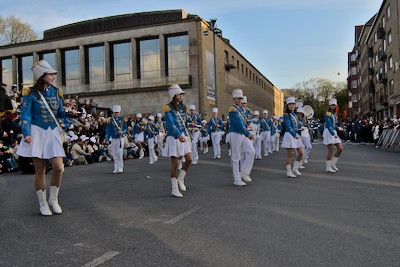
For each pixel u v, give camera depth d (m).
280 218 5.55
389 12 41.06
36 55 40.00
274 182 9.09
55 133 6.01
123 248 4.33
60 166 6.03
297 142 10.14
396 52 37.97
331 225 5.16
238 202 6.74
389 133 21.20
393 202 6.58
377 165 12.32
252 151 9.09
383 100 46.03
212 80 37.16
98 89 37.66
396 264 3.74
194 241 4.54
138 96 36.25
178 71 35.62
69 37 38.53
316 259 3.89
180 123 7.64
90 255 4.12
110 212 6.16
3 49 41.06
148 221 5.53
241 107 9.16
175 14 36.69
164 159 18.05
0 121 14.84
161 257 4.02
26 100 5.81
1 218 5.88
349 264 3.75
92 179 10.45
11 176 12.13
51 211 6.31
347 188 8.05
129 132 20.72
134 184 9.29
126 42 37.22
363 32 65.75
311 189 8.01
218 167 13.03
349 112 87.38
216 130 17.36
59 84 38.88
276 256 3.99
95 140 17.59
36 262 3.94
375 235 4.69
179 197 7.35
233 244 4.41
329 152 10.84
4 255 4.17
